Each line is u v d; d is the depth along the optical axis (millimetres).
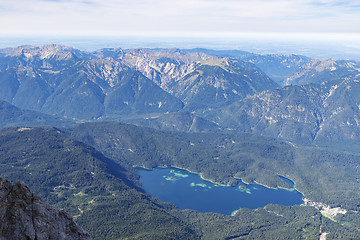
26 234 61500
